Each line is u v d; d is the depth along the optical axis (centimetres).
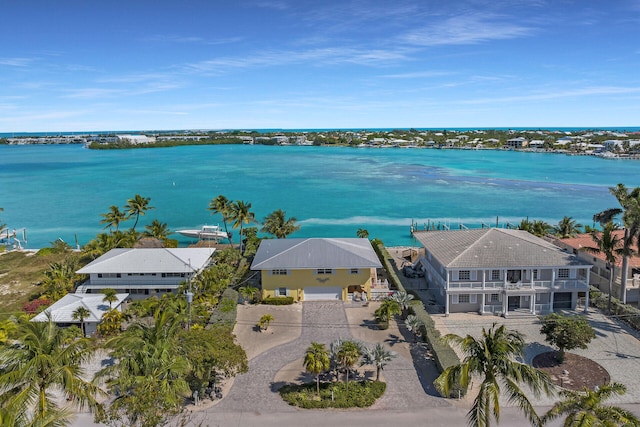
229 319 5066
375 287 6300
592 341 4750
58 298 5994
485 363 2702
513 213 13075
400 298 5284
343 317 5453
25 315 5216
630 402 3669
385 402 3728
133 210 9244
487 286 5459
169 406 2888
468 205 14162
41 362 2742
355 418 3516
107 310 5144
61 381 2731
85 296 5447
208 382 3825
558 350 4566
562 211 13350
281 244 6650
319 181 19125
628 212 5203
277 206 14000
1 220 12269
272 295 5959
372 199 15125
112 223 8956
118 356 3247
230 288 6053
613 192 5609
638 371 4159
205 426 3412
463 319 5359
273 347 4700
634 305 5675
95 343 4697
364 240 6981
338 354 3869
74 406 3550
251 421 3484
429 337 4553
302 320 5375
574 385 3928
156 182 18888
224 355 3578
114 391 3712
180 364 3070
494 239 5803
